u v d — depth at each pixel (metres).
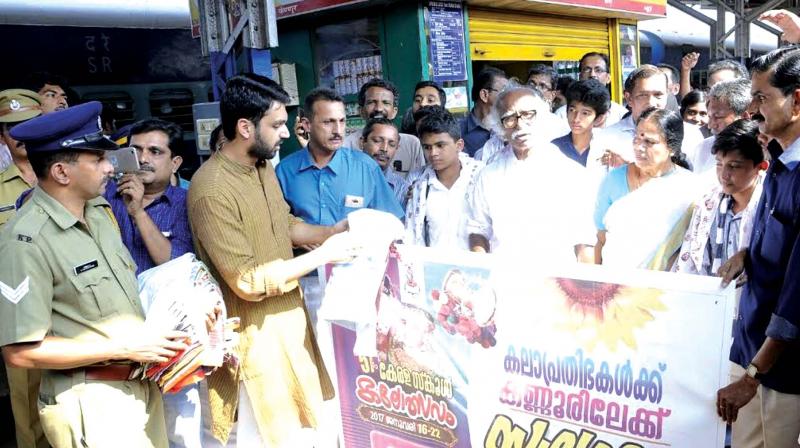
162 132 3.10
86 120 2.32
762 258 2.39
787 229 2.28
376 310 2.83
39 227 2.25
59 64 5.57
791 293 2.10
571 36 8.04
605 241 3.16
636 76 4.14
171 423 3.00
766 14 3.45
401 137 4.64
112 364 2.38
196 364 2.40
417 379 2.82
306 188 3.47
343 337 2.98
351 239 2.75
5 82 5.32
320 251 2.72
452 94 6.18
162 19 6.07
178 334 2.36
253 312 2.80
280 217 2.93
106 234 2.48
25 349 2.19
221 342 2.51
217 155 2.79
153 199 3.12
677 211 2.85
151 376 2.42
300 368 2.87
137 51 5.99
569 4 7.08
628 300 2.34
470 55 6.38
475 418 2.71
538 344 2.53
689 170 3.13
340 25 6.15
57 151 2.27
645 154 2.87
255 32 3.99
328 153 3.46
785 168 2.29
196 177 2.76
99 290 2.34
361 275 2.78
